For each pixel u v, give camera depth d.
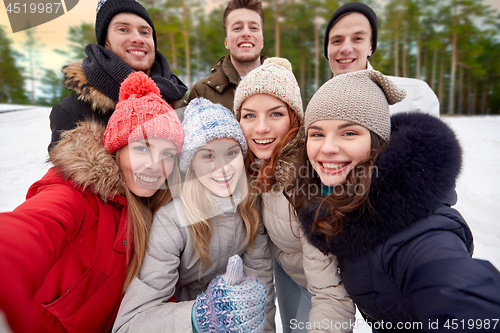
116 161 0.80
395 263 0.62
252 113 0.93
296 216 0.86
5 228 0.51
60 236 0.61
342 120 0.65
